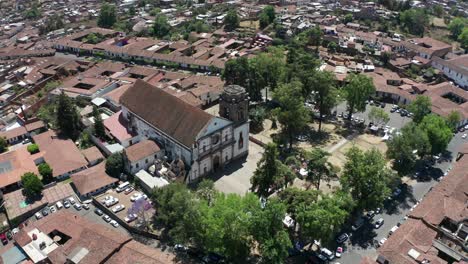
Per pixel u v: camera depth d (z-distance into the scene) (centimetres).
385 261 9506
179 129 12469
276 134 15225
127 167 12706
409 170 12750
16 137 14975
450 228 10594
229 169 13375
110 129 14600
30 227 10481
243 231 9175
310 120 16262
